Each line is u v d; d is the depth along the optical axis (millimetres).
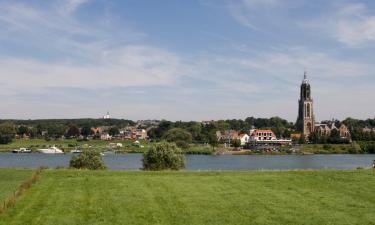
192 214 33625
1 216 32906
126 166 148625
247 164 165500
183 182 47688
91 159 80375
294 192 42062
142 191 42469
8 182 49406
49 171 55906
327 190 43062
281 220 31906
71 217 32719
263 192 42031
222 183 47031
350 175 51375
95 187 44812
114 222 31469
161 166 78188
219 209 35250
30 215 33250
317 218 32375
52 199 38969
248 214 33562
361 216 32938
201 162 178500
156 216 33094
